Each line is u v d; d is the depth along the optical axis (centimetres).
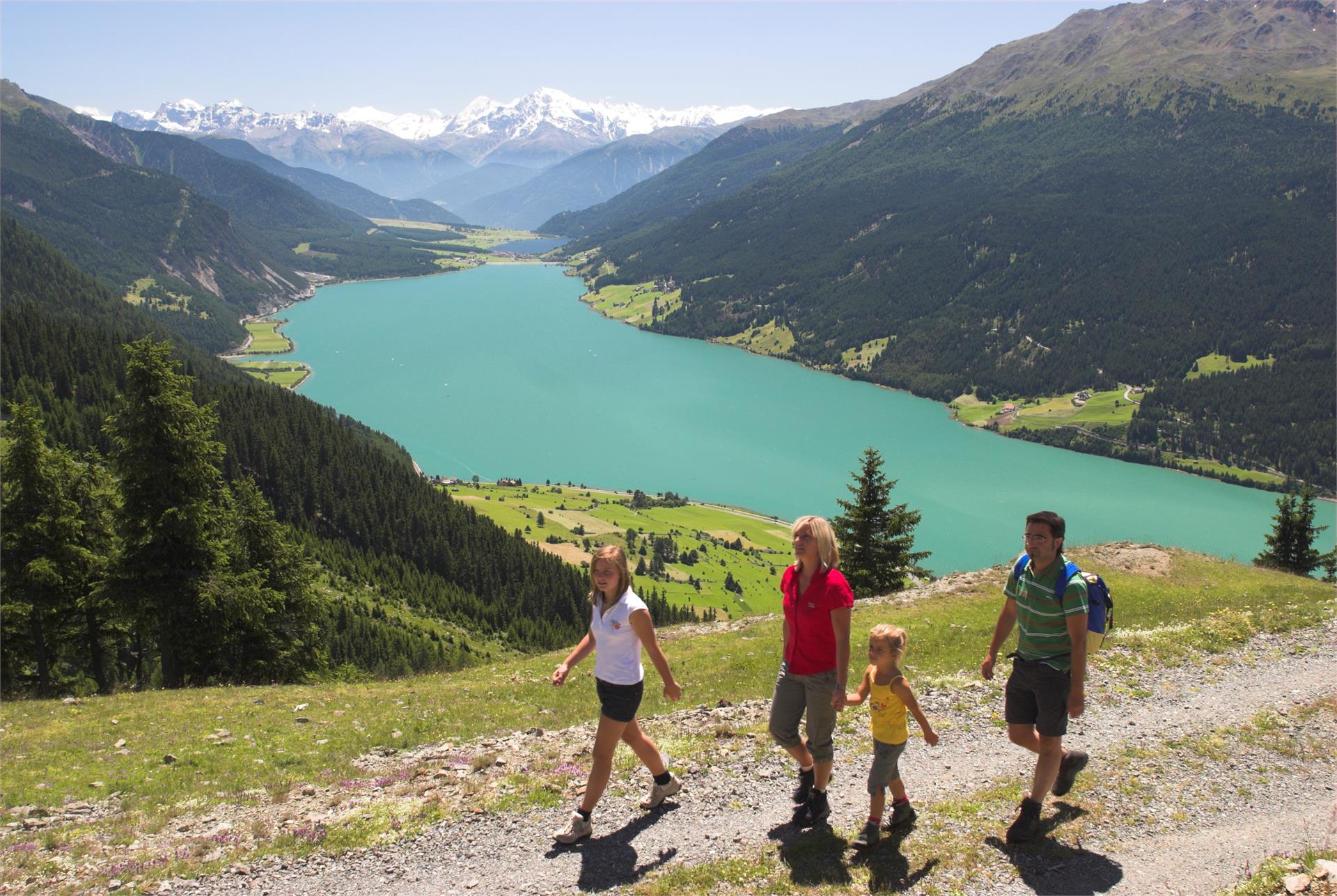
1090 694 1527
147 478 3008
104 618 3428
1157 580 3197
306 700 2098
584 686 2180
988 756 1248
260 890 916
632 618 945
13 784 1372
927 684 1593
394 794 1182
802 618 945
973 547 17038
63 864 995
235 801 1213
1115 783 1130
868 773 1166
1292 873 867
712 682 2023
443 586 12625
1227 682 1597
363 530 14188
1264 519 19900
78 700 2127
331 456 16188
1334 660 1723
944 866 912
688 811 1054
